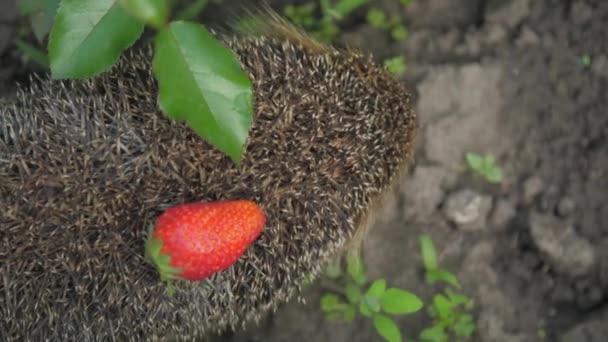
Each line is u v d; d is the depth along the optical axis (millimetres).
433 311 780
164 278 685
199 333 757
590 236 785
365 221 758
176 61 660
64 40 667
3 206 693
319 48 748
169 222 684
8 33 779
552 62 793
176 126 700
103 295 709
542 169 790
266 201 717
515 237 788
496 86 789
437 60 792
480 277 785
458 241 787
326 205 732
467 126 786
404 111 754
